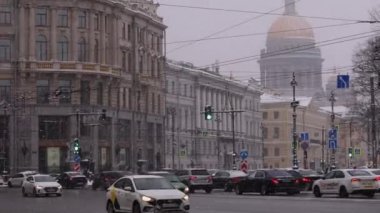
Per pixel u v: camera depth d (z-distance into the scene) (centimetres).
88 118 10106
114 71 10644
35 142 9819
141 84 11544
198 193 6025
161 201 2880
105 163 10425
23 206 4278
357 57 8344
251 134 16500
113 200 3158
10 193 6675
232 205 3928
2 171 9750
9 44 10062
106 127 10488
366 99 8619
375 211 3177
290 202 4066
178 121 12769
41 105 9875
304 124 18238
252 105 16725
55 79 10062
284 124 17762
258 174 5322
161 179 3102
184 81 13100
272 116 17938
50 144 9888
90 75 10219
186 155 12950
